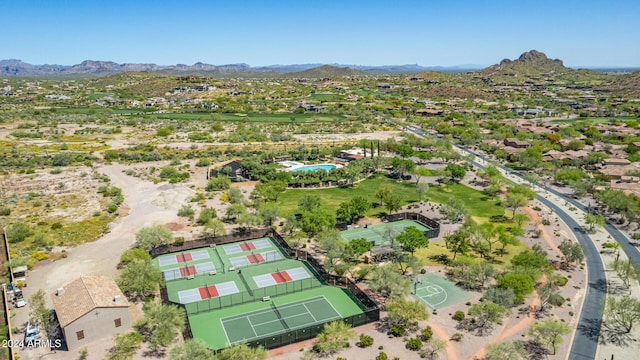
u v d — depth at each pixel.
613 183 158.75
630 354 64.44
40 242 105.44
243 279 89.12
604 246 105.12
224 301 80.06
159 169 187.50
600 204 140.88
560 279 84.69
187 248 104.69
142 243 100.62
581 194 151.38
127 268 82.88
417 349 65.25
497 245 106.81
